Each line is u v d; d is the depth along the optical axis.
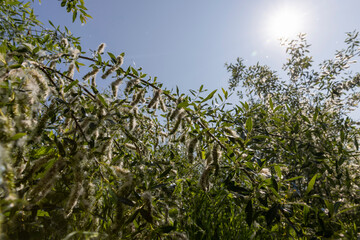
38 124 1.10
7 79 0.99
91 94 1.63
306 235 1.31
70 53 1.74
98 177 1.32
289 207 1.45
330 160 2.43
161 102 1.93
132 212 1.16
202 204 1.83
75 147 1.07
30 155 1.18
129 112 1.75
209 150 1.63
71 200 0.94
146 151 2.12
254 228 1.78
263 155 2.83
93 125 1.39
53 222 1.05
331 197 2.51
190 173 2.36
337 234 1.18
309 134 2.62
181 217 1.69
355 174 2.61
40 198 0.90
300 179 2.77
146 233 1.18
